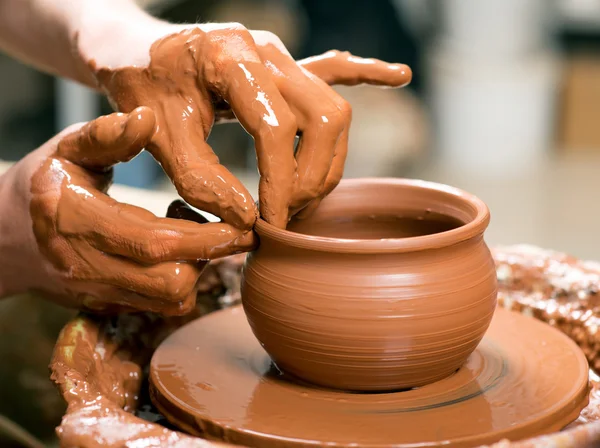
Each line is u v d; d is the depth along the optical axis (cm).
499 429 59
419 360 62
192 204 63
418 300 61
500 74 243
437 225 69
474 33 240
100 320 70
